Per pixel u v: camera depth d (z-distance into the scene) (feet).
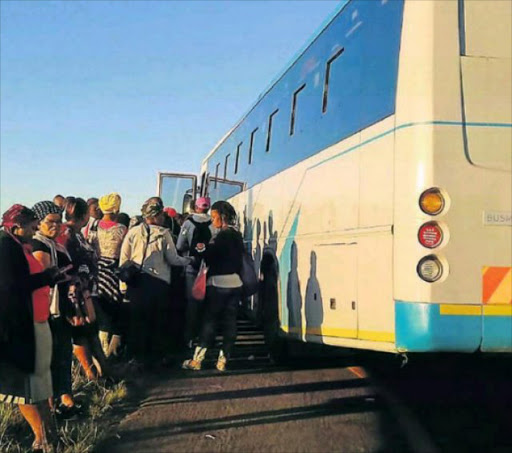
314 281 24.86
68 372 21.38
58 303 21.03
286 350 29.84
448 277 17.38
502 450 18.31
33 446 17.79
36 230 18.47
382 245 19.06
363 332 20.21
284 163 30.40
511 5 18.37
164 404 23.29
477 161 17.78
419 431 19.97
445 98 17.81
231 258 29.17
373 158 19.86
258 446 18.74
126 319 29.76
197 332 32.04
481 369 27.20
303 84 27.94
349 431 20.03
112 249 29.48
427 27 18.06
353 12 22.31
